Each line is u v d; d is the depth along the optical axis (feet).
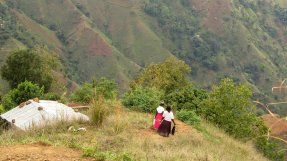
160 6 617.21
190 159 31.91
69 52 521.65
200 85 497.05
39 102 47.24
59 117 41.14
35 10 556.92
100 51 521.24
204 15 622.54
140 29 589.73
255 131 69.10
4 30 402.52
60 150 23.98
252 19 623.77
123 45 575.38
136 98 59.67
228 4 626.23
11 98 66.64
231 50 565.94
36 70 119.75
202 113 67.62
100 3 623.36
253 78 516.32
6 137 31.60
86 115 44.34
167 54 553.23
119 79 480.64
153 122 45.55
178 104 69.62
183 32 586.04
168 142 39.55
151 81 109.81
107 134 37.40
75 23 564.30
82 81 459.73
